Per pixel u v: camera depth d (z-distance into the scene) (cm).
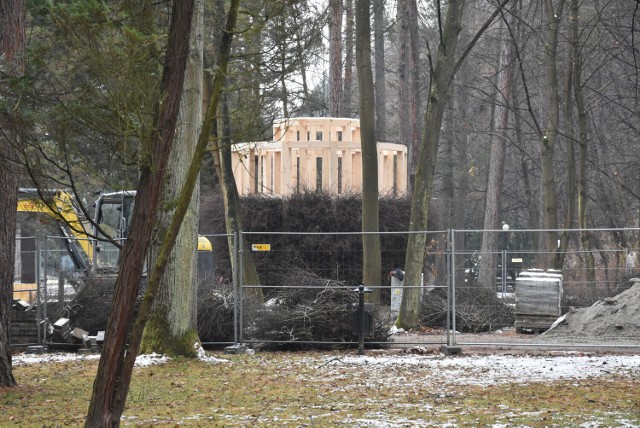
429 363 5262
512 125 14375
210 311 6106
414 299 6850
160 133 2570
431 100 6931
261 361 5356
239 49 4050
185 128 5153
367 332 5759
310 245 9394
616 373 4794
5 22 3950
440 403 3784
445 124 13988
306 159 10144
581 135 9275
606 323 6291
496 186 12850
